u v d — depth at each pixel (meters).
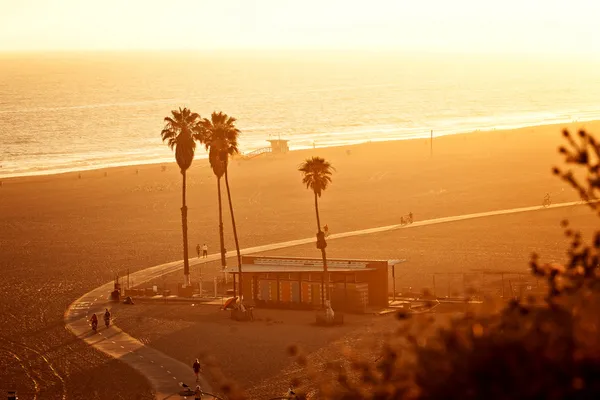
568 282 14.53
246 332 91.00
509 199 163.75
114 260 127.31
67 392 73.88
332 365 16.80
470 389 13.13
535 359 12.97
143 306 103.19
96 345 87.31
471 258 120.31
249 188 182.88
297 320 95.81
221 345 86.31
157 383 75.06
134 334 91.44
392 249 128.25
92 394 73.06
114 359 82.44
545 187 174.12
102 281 115.56
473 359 13.27
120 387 74.56
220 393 72.38
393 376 14.48
